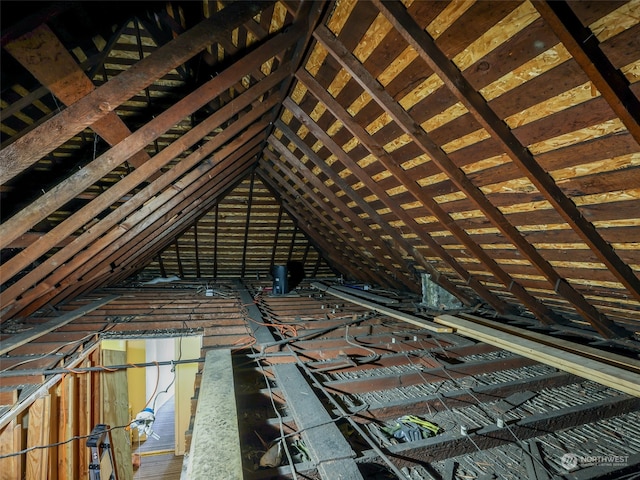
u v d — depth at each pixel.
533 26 1.25
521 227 2.36
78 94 1.26
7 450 2.49
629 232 1.82
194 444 1.38
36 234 2.08
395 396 2.60
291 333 3.59
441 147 2.07
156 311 4.34
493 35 1.35
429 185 2.52
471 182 2.19
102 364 3.96
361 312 4.63
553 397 2.59
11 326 3.40
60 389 2.96
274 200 5.55
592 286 2.55
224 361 2.60
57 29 1.61
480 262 3.09
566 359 2.66
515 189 2.04
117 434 4.62
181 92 3.55
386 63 1.75
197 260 6.79
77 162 3.28
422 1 1.35
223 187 4.34
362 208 3.60
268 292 5.98
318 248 6.95
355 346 3.26
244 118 2.57
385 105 1.93
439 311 4.31
